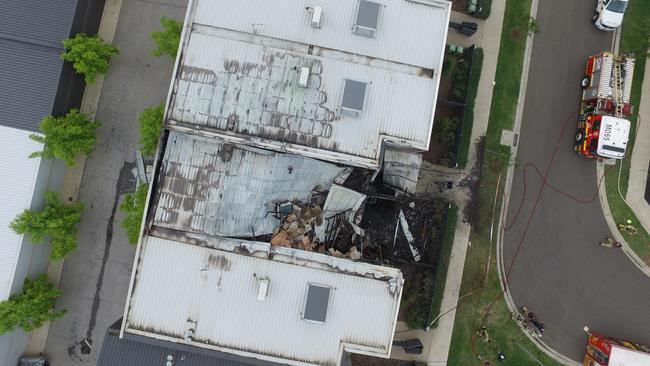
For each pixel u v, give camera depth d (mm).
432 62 20469
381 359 24875
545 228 25922
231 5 20312
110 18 25234
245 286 19625
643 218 26156
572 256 25906
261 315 19562
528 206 25891
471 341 25281
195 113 19719
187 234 19844
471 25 24859
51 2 22422
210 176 20234
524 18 26188
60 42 22328
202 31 20172
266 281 19125
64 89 22922
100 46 22578
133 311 19328
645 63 26656
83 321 24703
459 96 24875
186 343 19344
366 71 20266
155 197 19969
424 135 20094
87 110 25078
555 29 26359
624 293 25938
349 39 20422
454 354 25141
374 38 20469
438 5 20797
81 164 24953
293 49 20250
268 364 19656
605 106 24406
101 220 25000
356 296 19766
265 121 19812
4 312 20906
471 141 25750
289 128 19828
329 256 20000
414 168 23375
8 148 21922
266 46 20172
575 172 26141
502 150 25859
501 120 25938
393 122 20094
